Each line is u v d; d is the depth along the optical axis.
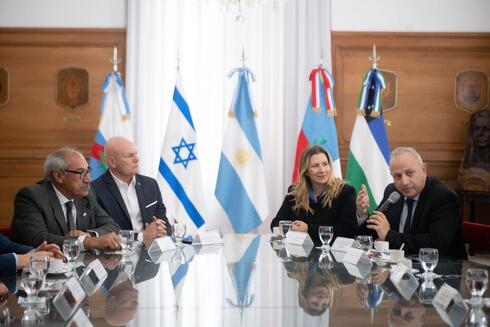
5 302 1.84
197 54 6.43
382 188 5.37
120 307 1.76
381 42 6.54
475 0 6.57
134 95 6.35
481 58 6.62
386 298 1.87
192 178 5.30
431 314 1.66
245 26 6.41
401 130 6.62
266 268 2.48
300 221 3.69
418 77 6.60
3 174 6.50
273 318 1.62
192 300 1.85
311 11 6.38
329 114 5.52
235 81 6.40
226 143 5.51
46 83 6.48
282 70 6.46
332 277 2.26
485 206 6.69
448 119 6.64
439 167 6.65
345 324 1.55
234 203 5.45
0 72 6.45
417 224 3.29
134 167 4.27
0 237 2.89
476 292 1.79
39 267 1.94
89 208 3.58
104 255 2.90
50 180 3.36
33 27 6.43
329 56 6.39
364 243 2.86
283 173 6.46
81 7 6.46
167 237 3.22
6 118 6.47
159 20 6.39
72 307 1.76
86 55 6.48
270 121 6.45
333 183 3.94
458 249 3.20
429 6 6.56
